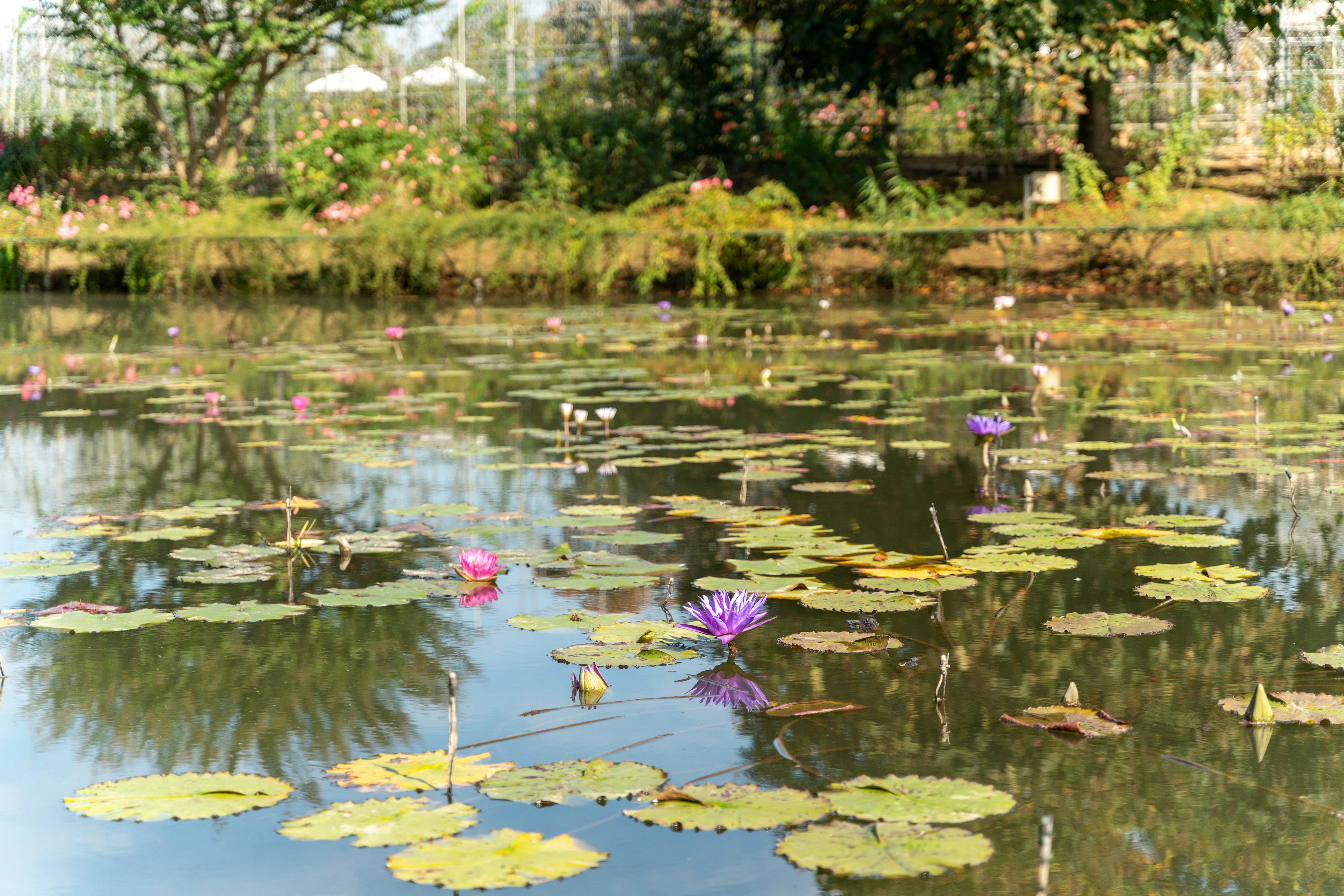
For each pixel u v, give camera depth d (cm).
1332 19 1291
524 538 321
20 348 856
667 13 1535
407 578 286
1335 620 245
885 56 1300
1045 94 1259
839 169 1448
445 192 1451
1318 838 155
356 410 558
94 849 156
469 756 183
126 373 709
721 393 586
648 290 1236
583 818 161
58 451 455
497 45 1612
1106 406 532
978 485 380
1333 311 973
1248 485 372
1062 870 148
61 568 294
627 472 407
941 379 638
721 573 286
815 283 1249
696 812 160
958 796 164
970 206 1360
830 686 212
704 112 1522
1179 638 236
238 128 1631
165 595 273
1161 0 1195
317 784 173
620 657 228
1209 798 167
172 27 1525
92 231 1366
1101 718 195
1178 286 1151
